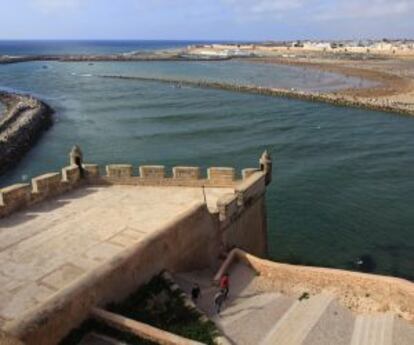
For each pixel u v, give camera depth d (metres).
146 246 18.19
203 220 21.62
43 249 20.16
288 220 40.22
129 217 23.20
